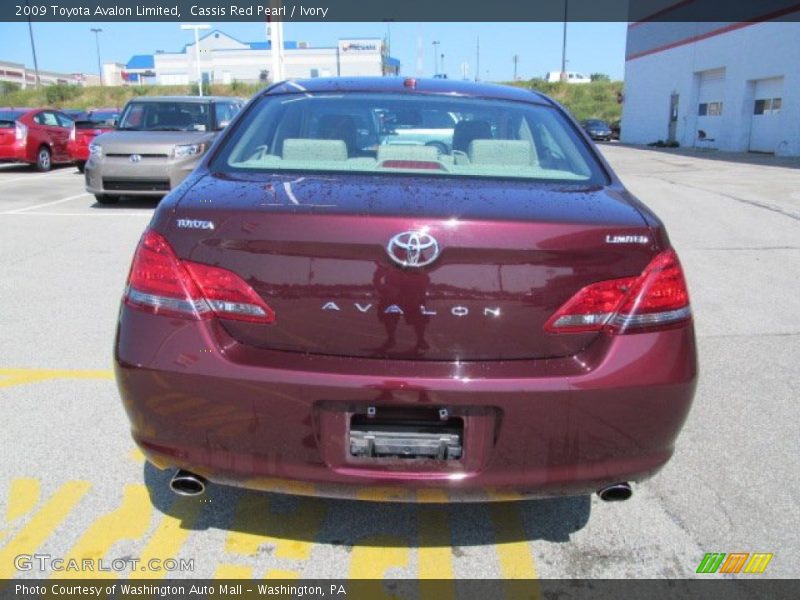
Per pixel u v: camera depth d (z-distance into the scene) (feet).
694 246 26.86
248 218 7.30
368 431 7.32
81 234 28.09
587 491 7.68
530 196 8.05
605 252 7.36
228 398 7.29
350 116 10.34
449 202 7.63
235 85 194.90
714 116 95.61
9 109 58.03
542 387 7.14
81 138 54.39
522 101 11.13
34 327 16.81
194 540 8.95
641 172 58.23
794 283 21.70
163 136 35.14
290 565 8.52
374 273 7.16
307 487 7.48
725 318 18.20
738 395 13.42
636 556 8.78
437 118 10.36
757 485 10.36
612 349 7.36
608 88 191.11
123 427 11.77
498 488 7.40
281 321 7.32
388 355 7.28
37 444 11.15
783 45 77.56
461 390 7.08
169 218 7.61
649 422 7.51
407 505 9.77
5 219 31.55
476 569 8.50
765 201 38.22
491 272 7.18
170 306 7.46
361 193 7.85
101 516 9.38
